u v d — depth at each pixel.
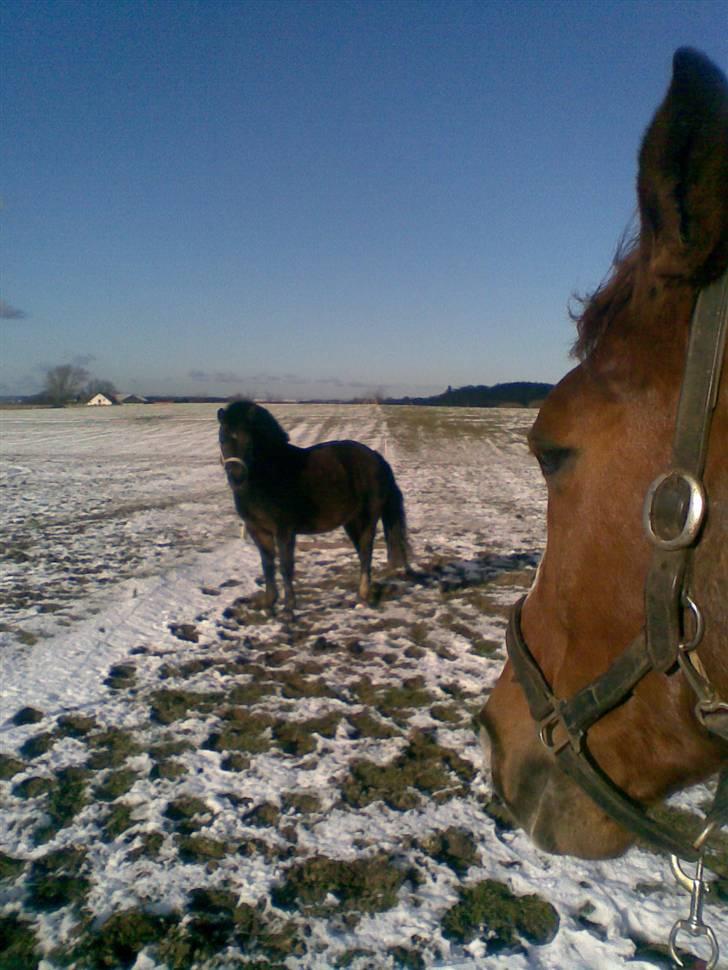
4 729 3.93
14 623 5.66
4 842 2.96
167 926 2.49
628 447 1.00
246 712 4.20
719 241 0.86
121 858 2.86
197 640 5.39
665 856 2.87
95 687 4.50
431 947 2.38
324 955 2.36
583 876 2.73
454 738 3.87
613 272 1.15
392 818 3.13
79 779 3.45
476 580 7.04
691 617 0.90
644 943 2.38
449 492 13.53
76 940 2.42
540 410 1.19
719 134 0.83
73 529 9.71
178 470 17.61
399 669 4.85
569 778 1.26
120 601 6.27
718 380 0.88
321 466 6.02
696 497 0.88
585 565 1.08
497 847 2.93
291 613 5.83
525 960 2.31
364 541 6.38
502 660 4.99
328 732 3.95
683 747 1.04
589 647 1.12
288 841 2.98
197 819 3.13
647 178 0.89
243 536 8.89
